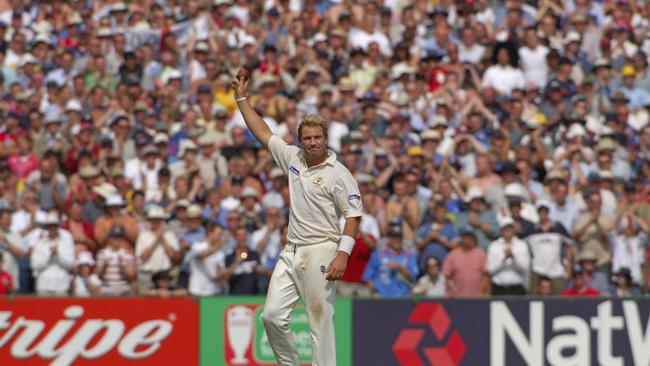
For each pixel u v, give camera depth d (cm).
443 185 4894
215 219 4809
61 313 3772
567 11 6738
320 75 5931
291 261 2439
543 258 4447
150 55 6122
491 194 4866
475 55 6150
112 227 4691
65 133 5519
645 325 3812
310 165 2434
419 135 5519
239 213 4656
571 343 3816
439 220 4569
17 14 6625
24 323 3759
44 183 5172
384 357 3803
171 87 5794
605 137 5262
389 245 4456
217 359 3772
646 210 4838
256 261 4438
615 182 5172
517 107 5553
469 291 4419
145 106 5591
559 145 5491
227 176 5219
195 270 4422
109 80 6047
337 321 3806
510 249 4391
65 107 5744
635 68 6109
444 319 3812
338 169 2420
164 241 4547
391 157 5109
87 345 3772
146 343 3781
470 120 5475
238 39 6325
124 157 5388
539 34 6338
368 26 6322
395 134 5250
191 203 4734
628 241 4744
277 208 4600
